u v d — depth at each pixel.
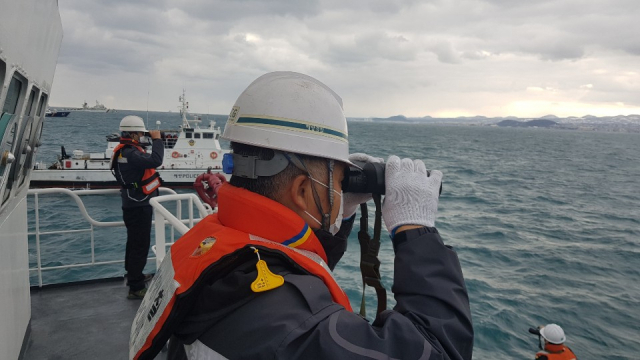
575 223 18.39
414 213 1.07
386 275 9.46
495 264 12.05
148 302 1.07
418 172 1.15
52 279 10.19
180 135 25.30
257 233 0.96
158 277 1.11
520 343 7.55
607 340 7.85
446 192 25.86
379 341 0.80
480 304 9.05
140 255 4.32
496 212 20.25
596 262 12.49
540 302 9.28
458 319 0.92
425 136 125.06
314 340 0.77
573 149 89.00
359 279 9.25
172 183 24.97
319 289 0.85
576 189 30.14
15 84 1.93
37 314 4.00
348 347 0.77
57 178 24.62
